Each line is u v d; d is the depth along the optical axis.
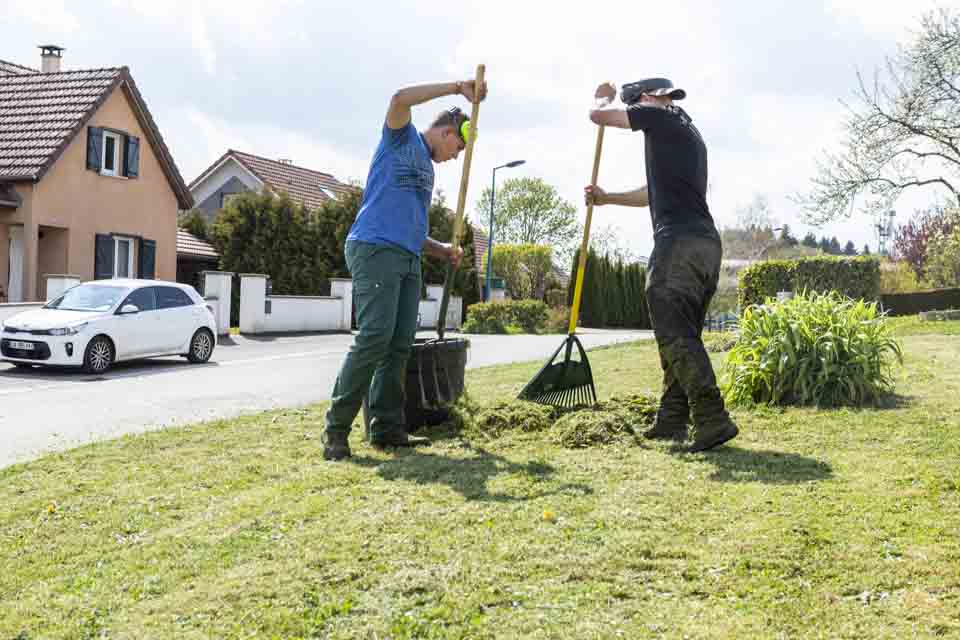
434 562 3.50
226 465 5.51
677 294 5.30
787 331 6.83
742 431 5.83
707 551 3.50
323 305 26.14
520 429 6.16
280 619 3.06
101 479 5.24
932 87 24.75
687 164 5.34
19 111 24.34
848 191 25.92
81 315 13.66
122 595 3.36
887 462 4.70
